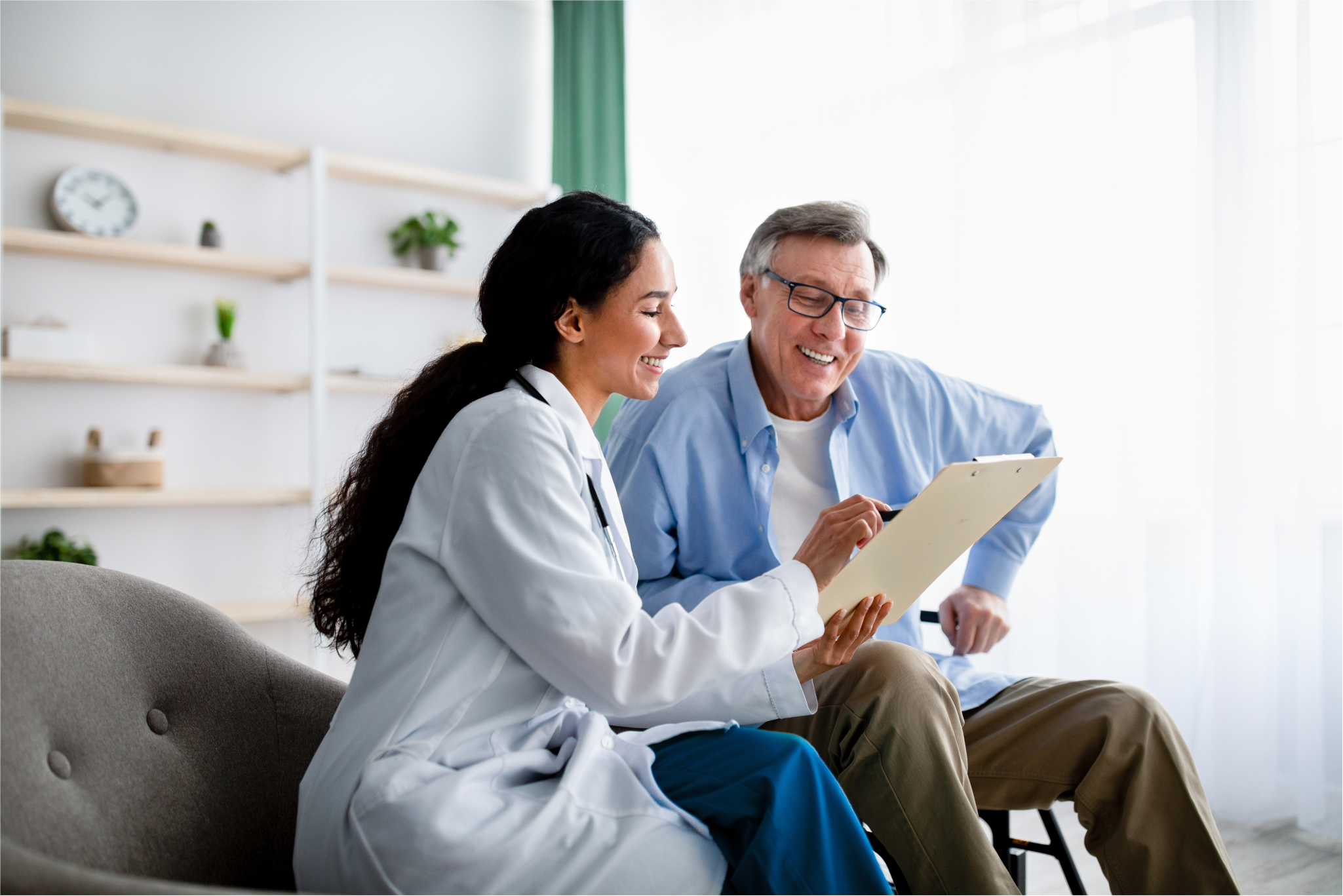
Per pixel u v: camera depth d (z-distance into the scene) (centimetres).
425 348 449
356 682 98
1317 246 250
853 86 348
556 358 113
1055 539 292
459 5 463
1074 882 146
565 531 95
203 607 115
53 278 366
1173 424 271
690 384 164
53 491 339
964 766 117
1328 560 252
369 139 439
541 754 95
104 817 96
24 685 92
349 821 88
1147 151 274
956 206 311
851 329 158
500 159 475
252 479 405
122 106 383
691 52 416
